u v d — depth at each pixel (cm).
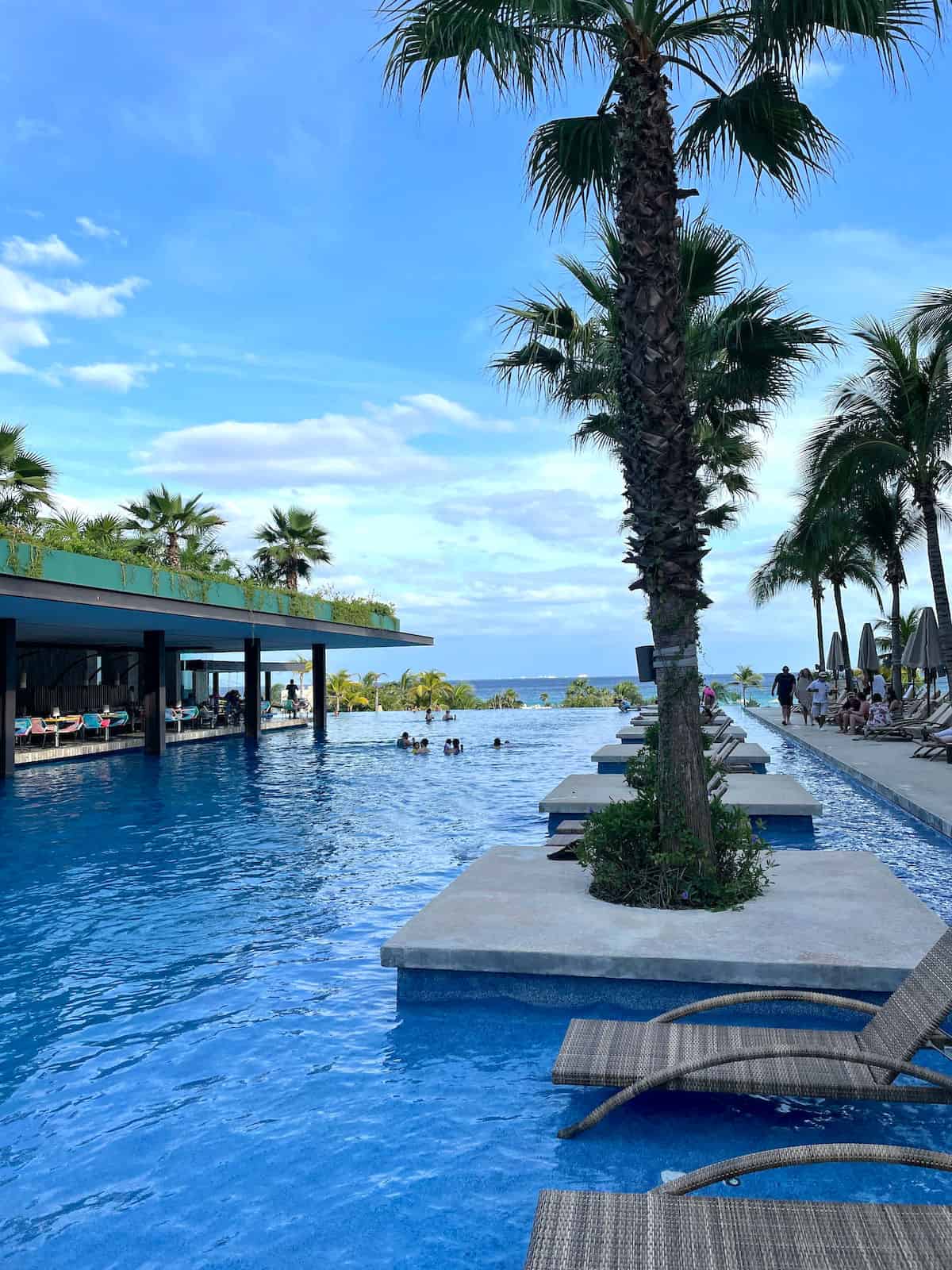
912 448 1866
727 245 859
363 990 556
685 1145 362
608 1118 386
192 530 2983
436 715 4334
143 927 709
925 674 2189
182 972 600
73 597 1622
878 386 1873
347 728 3500
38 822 1257
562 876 687
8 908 775
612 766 1697
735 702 5122
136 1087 430
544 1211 249
